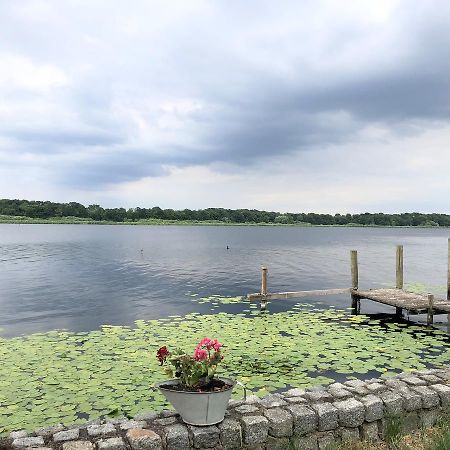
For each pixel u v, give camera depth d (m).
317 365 10.02
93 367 9.84
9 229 141.62
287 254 52.31
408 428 5.79
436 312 15.59
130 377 9.16
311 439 5.29
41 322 16.03
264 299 18.34
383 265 39.84
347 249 62.69
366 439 5.52
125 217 199.00
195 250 58.44
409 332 13.86
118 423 5.16
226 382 5.38
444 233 163.25
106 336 12.83
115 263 40.28
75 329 14.80
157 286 25.64
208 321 15.05
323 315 16.41
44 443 4.77
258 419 5.15
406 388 6.13
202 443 4.87
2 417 7.28
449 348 11.88
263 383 8.73
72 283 26.91
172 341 12.21
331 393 5.94
